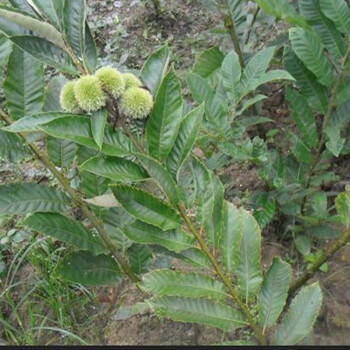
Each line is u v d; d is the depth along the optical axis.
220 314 0.84
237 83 1.16
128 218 1.00
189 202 0.84
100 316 1.22
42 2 0.83
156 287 0.83
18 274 1.33
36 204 0.95
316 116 1.42
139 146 0.80
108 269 1.01
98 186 0.98
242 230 0.87
